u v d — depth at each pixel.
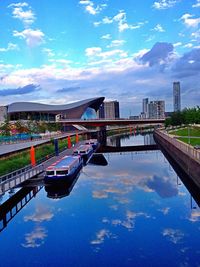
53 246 24.72
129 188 44.31
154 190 42.69
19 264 22.00
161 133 117.19
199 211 32.53
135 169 62.31
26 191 42.66
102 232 27.20
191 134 98.38
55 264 21.77
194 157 44.41
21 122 128.25
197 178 40.41
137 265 21.09
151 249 23.47
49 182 42.59
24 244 25.36
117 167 65.88
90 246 24.41
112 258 22.28
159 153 91.25
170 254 22.58
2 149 61.12
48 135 119.75
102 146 122.25
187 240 24.98
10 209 35.25
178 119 156.88
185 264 21.06
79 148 78.81
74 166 51.41
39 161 61.03
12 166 51.47
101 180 50.94
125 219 30.44
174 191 41.94
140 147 112.31
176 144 68.12
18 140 85.38
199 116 130.38
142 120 170.75
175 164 65.12
